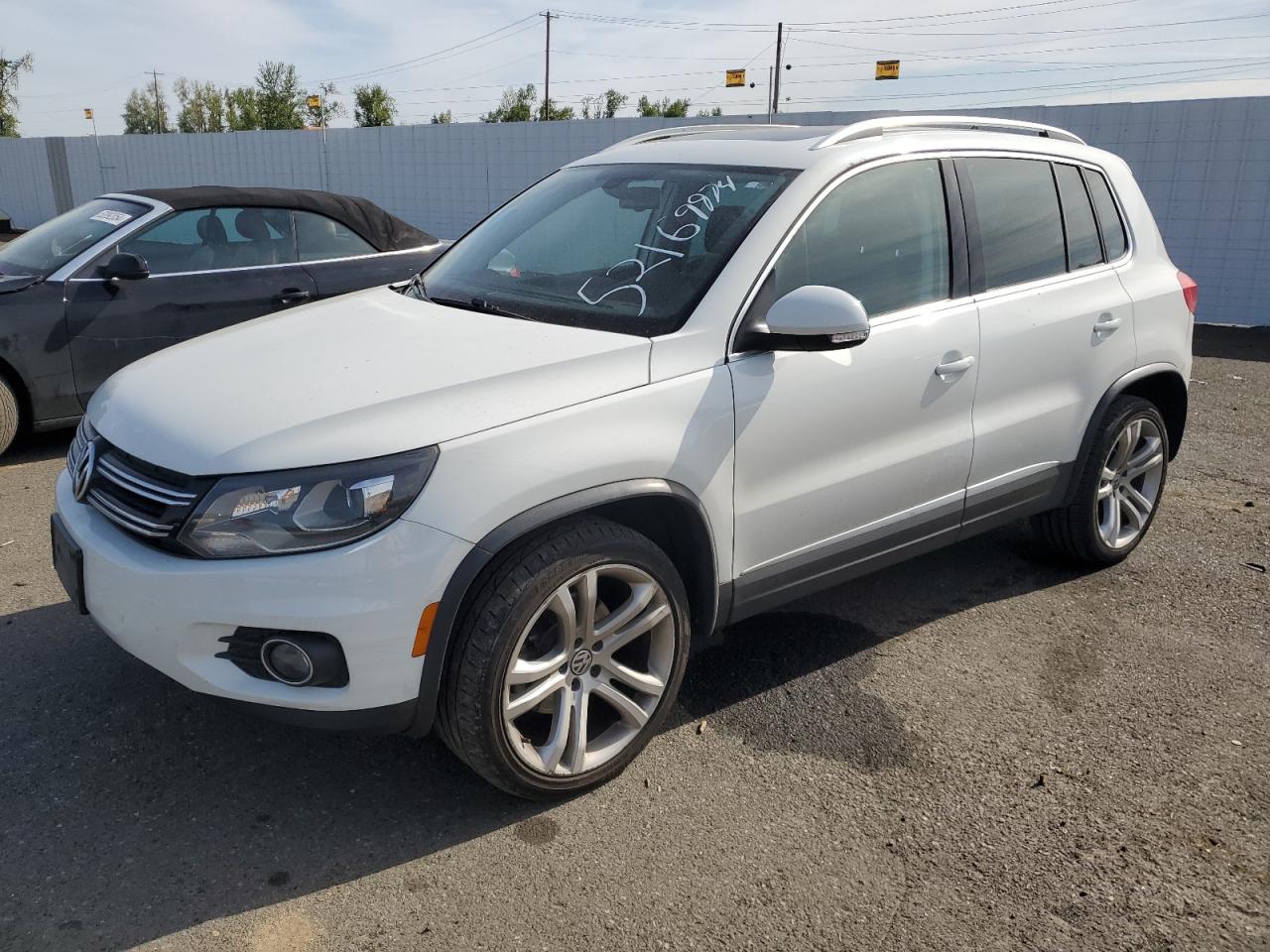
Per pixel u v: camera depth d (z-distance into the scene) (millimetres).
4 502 5117
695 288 3012
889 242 3391
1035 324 3768
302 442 2398
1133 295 4191
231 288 6215
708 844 2658
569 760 2777
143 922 2332
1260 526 5125
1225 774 3002
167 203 6156
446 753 3057
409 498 2381
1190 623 4020
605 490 2645
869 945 2326
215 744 3049
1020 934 2365
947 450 3531
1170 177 12094
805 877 2543
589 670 2785
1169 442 4672
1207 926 2398
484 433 2482
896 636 3871
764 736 3168
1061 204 4055
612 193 3594
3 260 6195
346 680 2404
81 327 5734
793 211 3127
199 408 2615
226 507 2361
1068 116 12547
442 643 2455
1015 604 4172
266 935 2309
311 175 22078
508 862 2574
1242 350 10344
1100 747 3143
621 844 2652
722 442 2883
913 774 2984
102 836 2627
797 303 2814
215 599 2357
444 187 19656
